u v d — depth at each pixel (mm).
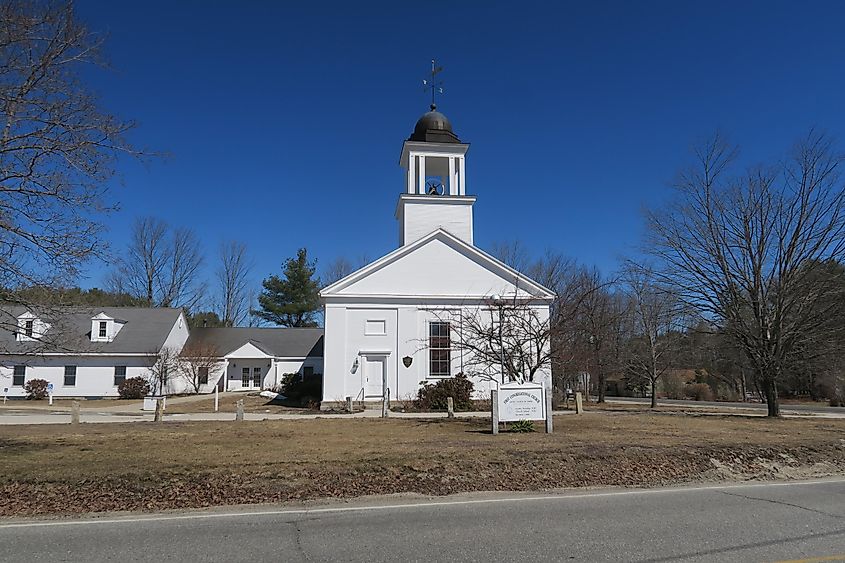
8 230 10734
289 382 38062
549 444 12922
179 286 60062
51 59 10828
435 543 6457
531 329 21344
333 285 28828
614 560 5844
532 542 6480
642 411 27594
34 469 10070
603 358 39375
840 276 22125
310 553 6121
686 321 27375
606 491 9531
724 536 6727
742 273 23469
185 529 7102
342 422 19750
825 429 17500
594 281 45281
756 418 22453
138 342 40219
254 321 64000
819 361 23062
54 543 6539
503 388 15789
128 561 5906
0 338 36938
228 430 16891
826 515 7832
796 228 22328
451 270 29812
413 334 28969
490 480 9977
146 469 10039
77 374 38312
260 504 8469
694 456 11852
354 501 8664
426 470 10242
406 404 27203
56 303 11641
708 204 24219
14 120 10758
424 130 33688
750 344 23625
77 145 10906
